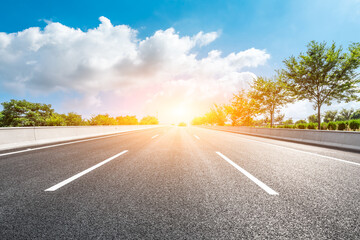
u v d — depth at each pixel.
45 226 1.86
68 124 30.61
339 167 4.45
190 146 8.27
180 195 2.68
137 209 2.24
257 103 24.38
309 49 16.50
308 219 2.03
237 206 2.33
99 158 5.41
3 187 2.95
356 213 2.17
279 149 7.54
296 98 17.83
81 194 2.69
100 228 1.84
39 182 3.21
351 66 14.75
